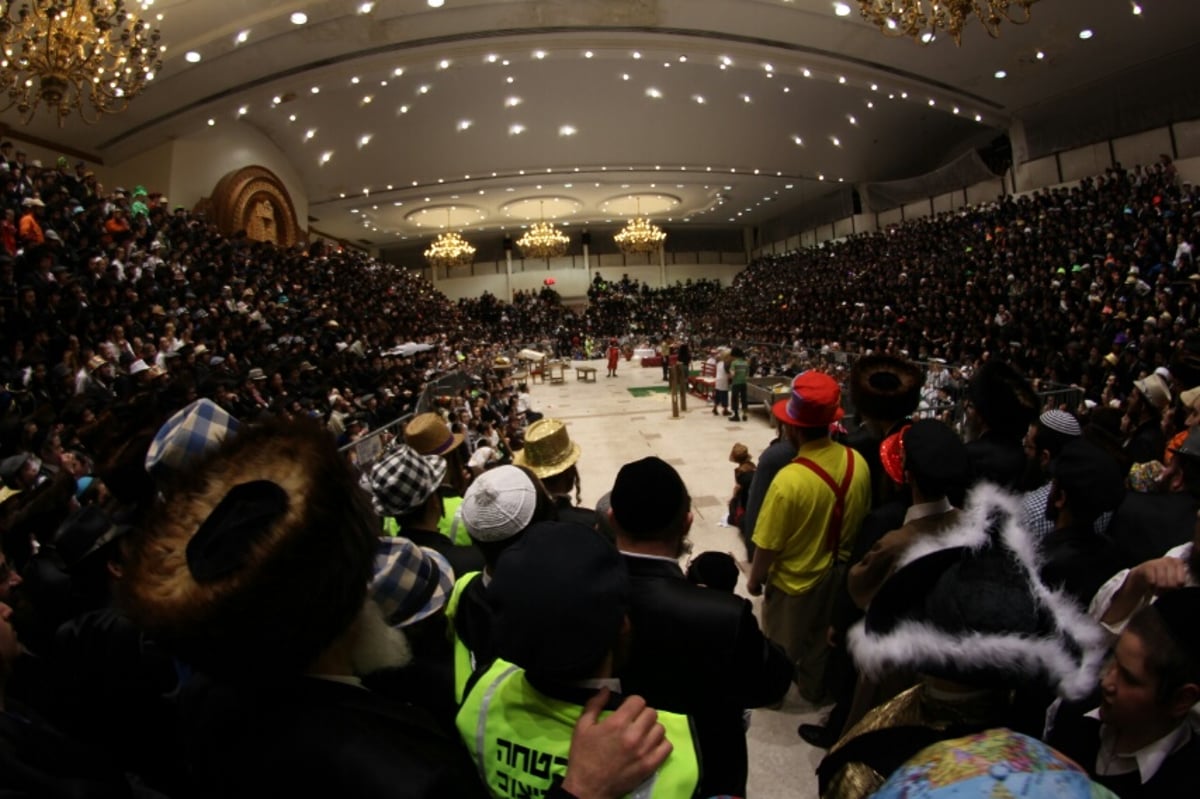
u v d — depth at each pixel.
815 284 26.34
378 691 1.43
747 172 27.39
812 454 2.61
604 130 22.48
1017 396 2.38
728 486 7.38
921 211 27.66
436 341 19.67
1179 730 1.11
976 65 16.67
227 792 0.83
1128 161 18.25
